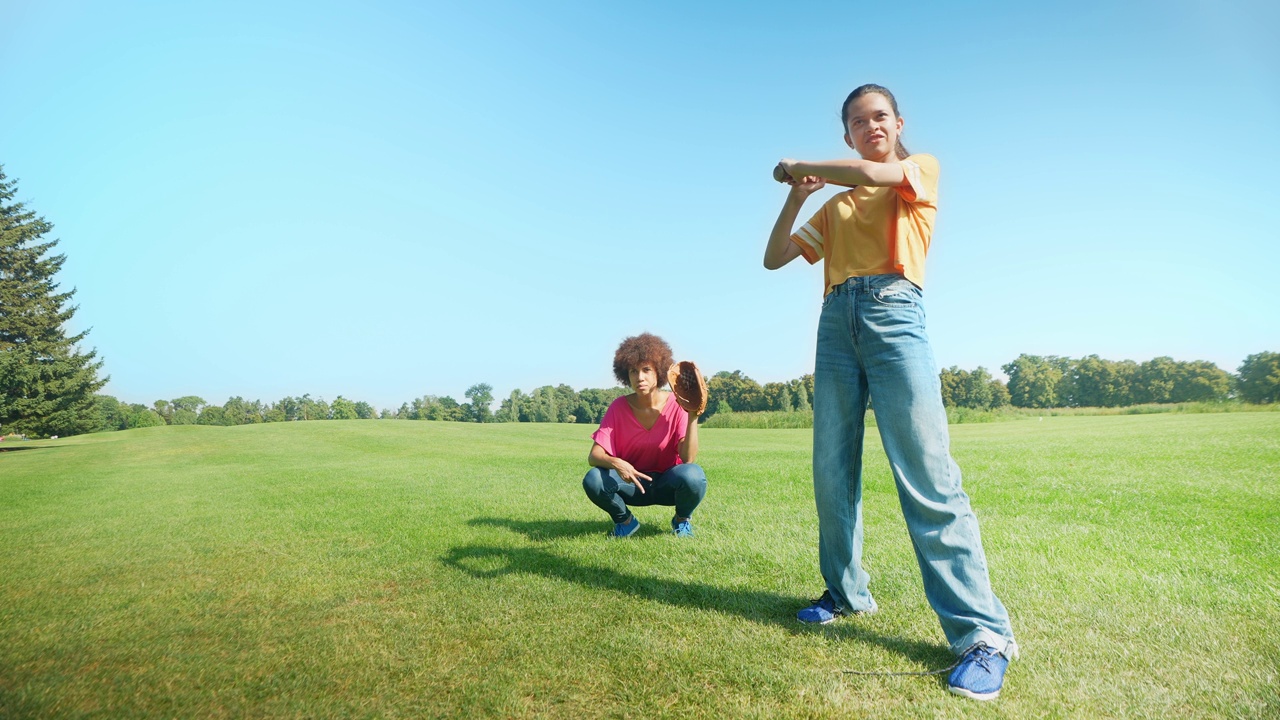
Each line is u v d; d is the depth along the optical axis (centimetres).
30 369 3219
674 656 221
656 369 410
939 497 224
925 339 234
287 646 239
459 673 212
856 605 260
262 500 674
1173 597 272
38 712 190
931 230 238
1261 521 423
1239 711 177
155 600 305
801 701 189
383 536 450
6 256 3566
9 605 299
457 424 3103
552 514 542
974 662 198
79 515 613
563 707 188
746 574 327
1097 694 189
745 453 1189
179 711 190
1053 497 544
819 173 226
